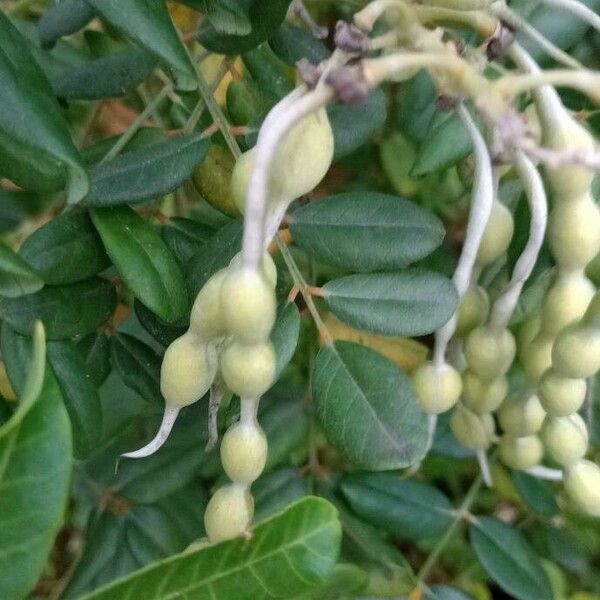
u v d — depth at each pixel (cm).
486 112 12
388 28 17
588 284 16
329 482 24
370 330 17
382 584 23
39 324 12
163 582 14
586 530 30
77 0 21
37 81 14
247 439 15
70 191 14
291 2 18
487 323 17
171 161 17
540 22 19
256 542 14
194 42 21
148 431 23
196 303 14
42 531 12
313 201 18
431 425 18
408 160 30
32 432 12
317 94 12
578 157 11
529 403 19
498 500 32
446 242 32
